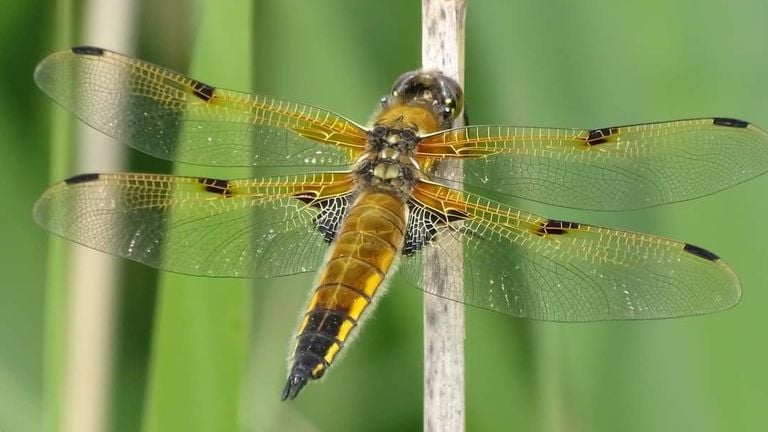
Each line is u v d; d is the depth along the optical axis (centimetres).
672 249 62
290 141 63
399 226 63
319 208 63
